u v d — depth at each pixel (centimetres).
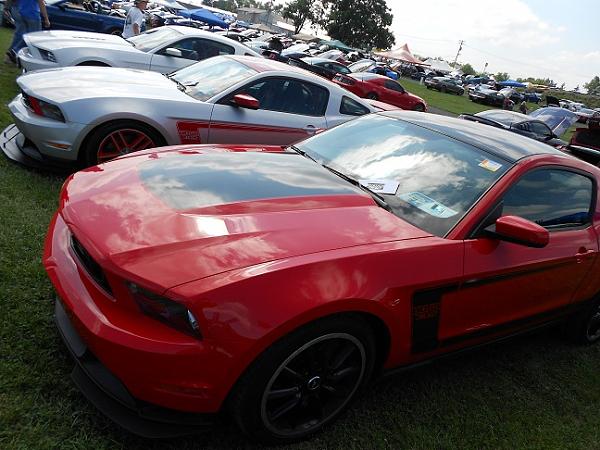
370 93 1923
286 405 207
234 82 508
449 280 233
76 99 419
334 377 215
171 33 809
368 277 205
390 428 240
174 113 457
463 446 241
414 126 330
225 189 242
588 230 315
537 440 260
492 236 251
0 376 211
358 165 304
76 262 210
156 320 180
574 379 327
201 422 190
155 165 267
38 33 773
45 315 253
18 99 460
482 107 3622
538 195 287
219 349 176
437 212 257
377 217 246
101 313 184
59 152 420
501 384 299
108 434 199
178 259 187
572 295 321
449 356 266
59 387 214
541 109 1582
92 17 1242
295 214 229
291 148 344
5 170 423
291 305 183
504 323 283
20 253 303
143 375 176
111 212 215
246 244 199
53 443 188
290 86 532
